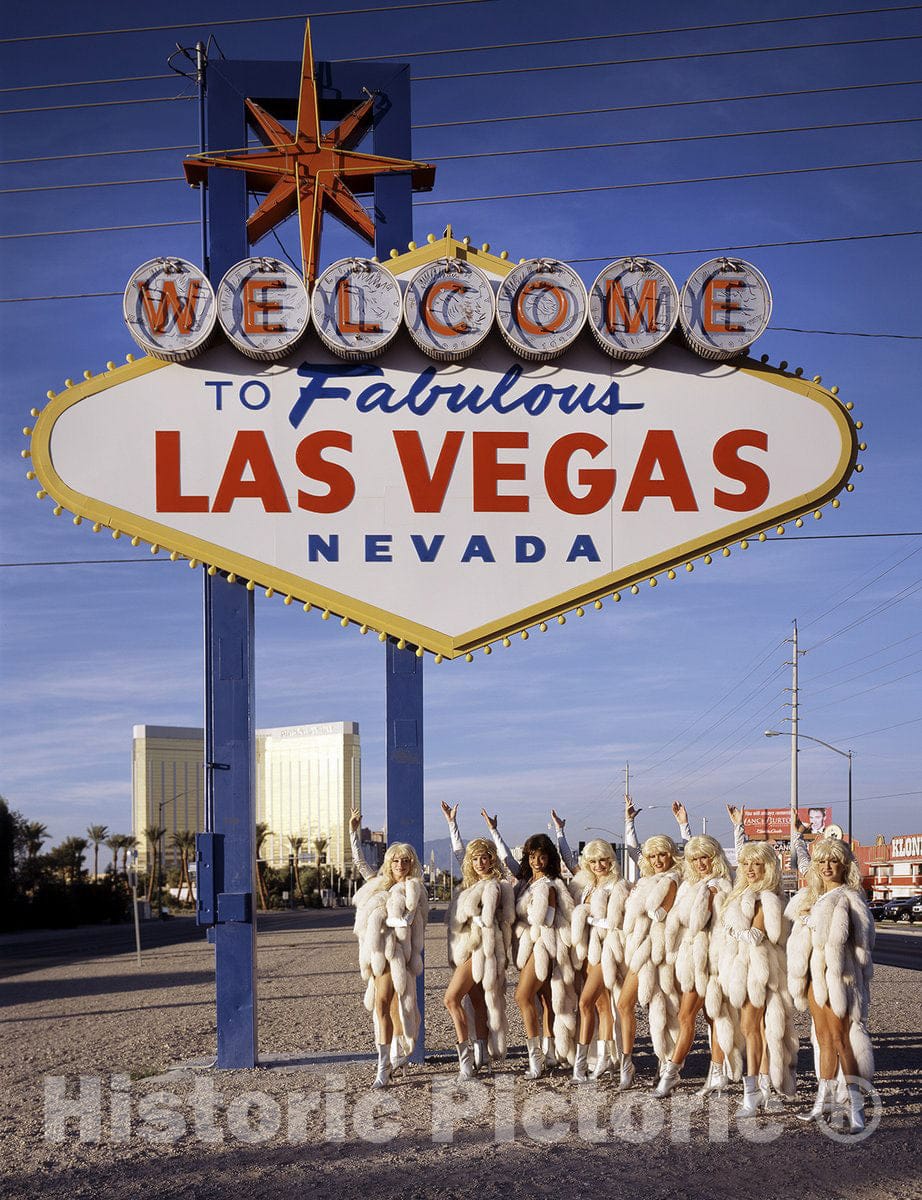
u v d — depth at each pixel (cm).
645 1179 659
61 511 1034
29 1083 1027
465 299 1045
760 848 851
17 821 7819
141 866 12506
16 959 3622
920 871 6794
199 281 1037
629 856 1017
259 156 1141
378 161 1145
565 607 1048
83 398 1041
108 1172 697
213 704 1059
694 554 1056
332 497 1048
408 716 1066
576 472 1059
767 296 1061
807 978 807
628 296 1055
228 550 1039
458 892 972
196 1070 1047
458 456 1056
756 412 1069
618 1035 945
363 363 1060
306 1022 1421
